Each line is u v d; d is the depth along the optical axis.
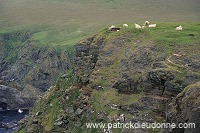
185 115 54.03
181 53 72.06
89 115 76.56
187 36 80.75
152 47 77.75
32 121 91.81
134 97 70.88
